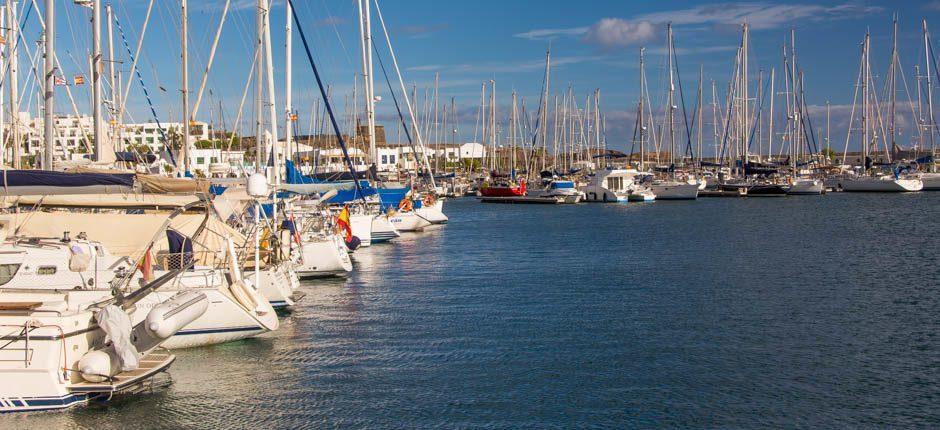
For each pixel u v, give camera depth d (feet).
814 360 63.87
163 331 51.93
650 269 118.62
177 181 66.03
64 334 48.44
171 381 57.31
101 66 82.79
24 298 53.31
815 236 167.84
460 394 55.26
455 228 206.49
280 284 80.94
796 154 362.33
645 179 334.85
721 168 360.28
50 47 69.67
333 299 91.35
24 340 47.93
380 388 56.44
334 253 107.45
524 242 165.17
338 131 121.19
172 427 48.75
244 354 64.69
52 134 70.28
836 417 51.11
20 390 47.93
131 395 54.13
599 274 113.50
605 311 83.76
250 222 92.22
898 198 302.86
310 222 116.98
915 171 353.92
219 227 75.56
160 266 67.26
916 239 158.30
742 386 57.16
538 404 53.26
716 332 73.61
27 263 55.72
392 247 155.94
